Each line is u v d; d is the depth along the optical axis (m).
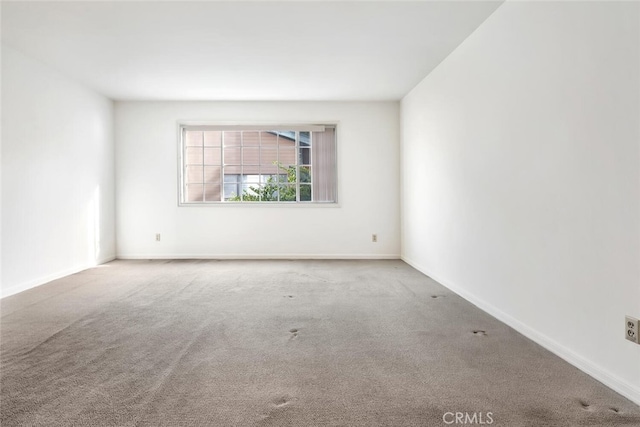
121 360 2.12
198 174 6.48
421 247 4.88
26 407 1.63
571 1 2.10
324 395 1.74
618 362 1.78
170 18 3.16
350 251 5.95
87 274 4.65
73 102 4.73
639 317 1.67
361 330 2.63
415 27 3.30
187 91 5.30
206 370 2.00
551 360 2.13
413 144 5.19
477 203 3.28
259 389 1.79
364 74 4.59
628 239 1.72
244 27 3.32
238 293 3.71
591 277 1.95
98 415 1.57
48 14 3.07
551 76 2.28
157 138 5.85
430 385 1.83
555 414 1.58
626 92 1.73
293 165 6.27
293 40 3.59
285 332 2.59
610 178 1.82
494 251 2.98
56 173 4.39
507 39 2.80
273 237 5.94
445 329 2.66
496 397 1.72
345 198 5.94
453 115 3.81
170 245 5.89
